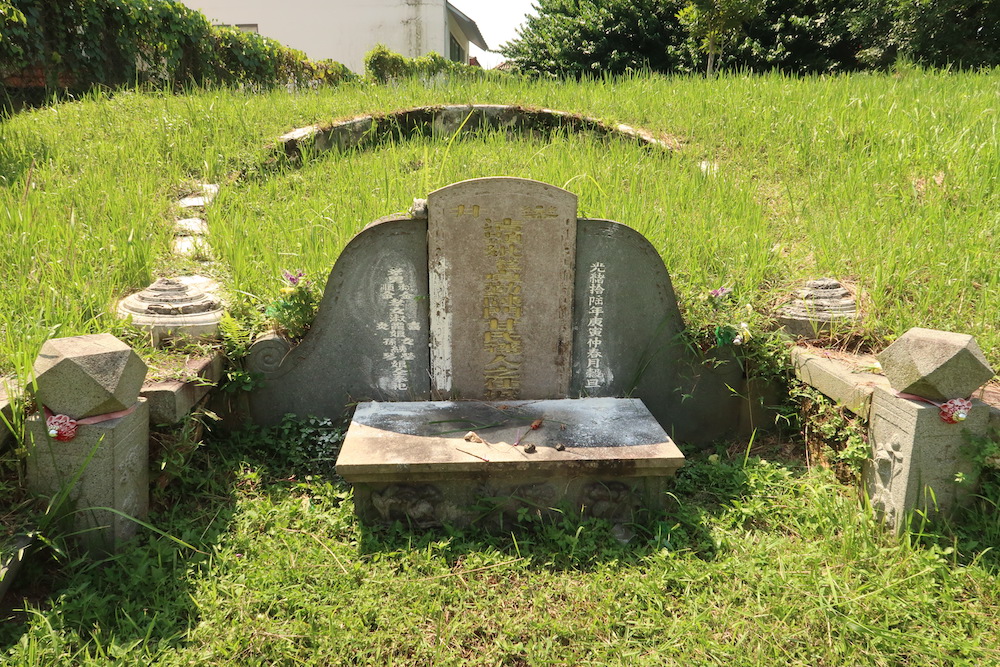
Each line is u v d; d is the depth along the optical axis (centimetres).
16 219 427
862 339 370
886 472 302
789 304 389
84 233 439
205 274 436
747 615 264
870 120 649
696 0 1130
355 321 361
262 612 262
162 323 347
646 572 287
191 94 823
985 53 1288
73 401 260
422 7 1814
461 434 326
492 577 286
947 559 285
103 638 244
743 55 1623
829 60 1552
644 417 346
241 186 592
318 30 1823
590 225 357
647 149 658
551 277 360
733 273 422
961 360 270
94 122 672
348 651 248
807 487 333
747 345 374
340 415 371
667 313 373
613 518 319
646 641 255
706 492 343
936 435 285
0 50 723
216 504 320
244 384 359
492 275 358
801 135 649
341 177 581
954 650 248
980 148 546
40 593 261
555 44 1891
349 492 331
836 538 301
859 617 260
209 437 359
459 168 592
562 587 280
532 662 245
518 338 366
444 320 361
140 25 879
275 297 388
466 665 244
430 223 348
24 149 582
